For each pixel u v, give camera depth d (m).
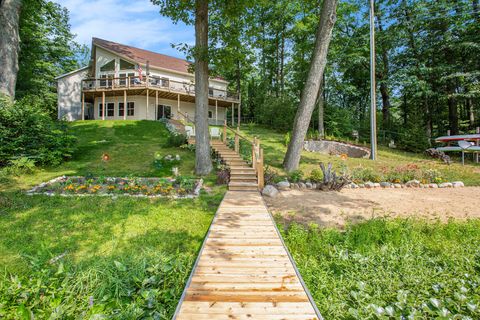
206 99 9.87
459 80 18.09
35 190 7.18
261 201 6.73
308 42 19.95
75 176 8.66
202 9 9.30
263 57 29.81
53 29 27.25
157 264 3.31
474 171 10.82
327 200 7.07
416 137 15.82
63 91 23.88
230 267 3.27
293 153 10.50
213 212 5.94
